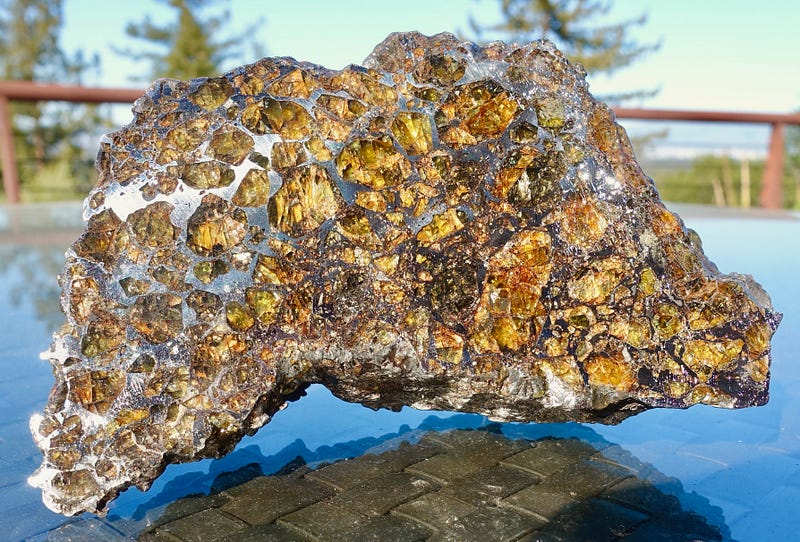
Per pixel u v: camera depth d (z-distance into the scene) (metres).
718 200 1.98
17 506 0.32
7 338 0.51
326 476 0.33
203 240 0.32
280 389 0.32
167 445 0.31
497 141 0.33
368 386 0.33
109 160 0.33
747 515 0.31
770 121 1.38
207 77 0.33
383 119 0.33
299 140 0.32
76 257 0.31
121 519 0.31
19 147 2.60
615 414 0.34
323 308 0.32
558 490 0.32
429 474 0.33
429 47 0.34
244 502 0.32
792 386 0.41
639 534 0.30
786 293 0.59
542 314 0.32
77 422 0.31
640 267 0.33
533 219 0.33
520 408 0.33
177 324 0.31
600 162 0.33
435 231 0.33
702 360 0.33
